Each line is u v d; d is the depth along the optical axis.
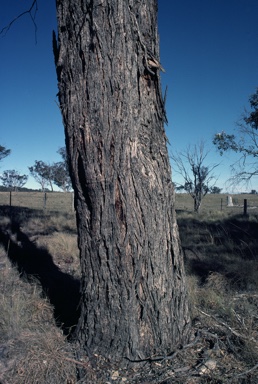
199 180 22.17
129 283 3.09
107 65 2.99
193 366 3.07
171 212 3.35
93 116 3.00
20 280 5.47
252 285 5.11
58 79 3.24
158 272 3.18
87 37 3.02
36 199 38.66
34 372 2.96
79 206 3.18
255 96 11.74
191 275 5.48
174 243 3.34
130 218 3.04
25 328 3.76
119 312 3.10
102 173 3.01
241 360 3.17
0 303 4.17
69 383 2.94
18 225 11.55
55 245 8.18
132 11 3.08
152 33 3.25
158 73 3.25
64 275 5.90
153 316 3.17
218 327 3.70
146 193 3.12
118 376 2.97
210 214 18.59
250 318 3.94
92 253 3.15
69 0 3.11
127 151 3.03
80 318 3.33
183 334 3.37
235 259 6.45
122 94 3.02
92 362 3.09
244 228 11.59
